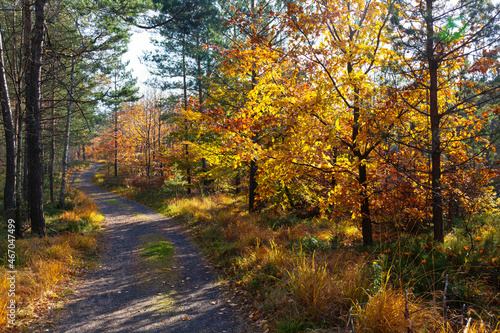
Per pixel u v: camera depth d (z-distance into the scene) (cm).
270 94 862
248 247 814
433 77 698
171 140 2502
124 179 3600
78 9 959
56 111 1897
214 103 1352
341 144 953
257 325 450
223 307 533
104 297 595
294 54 788
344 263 580
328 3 780
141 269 766
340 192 782
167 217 1593
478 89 693
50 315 506
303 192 1284
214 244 955
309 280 484
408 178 798
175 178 2028
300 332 399
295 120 737
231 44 1407
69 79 1445
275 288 548
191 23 1176
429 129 809
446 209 881
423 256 555
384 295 382
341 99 818
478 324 349
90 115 2381
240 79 1333
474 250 575
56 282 639
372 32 786
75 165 5131
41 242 863
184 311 523
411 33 662
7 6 945
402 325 348
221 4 1262
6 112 921
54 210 1631
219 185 2134
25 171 1549
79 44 1129
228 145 808
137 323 482
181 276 709
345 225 1147
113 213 1783
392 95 714
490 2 607
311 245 774
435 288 468
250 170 1362
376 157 838
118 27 1058
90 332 453
